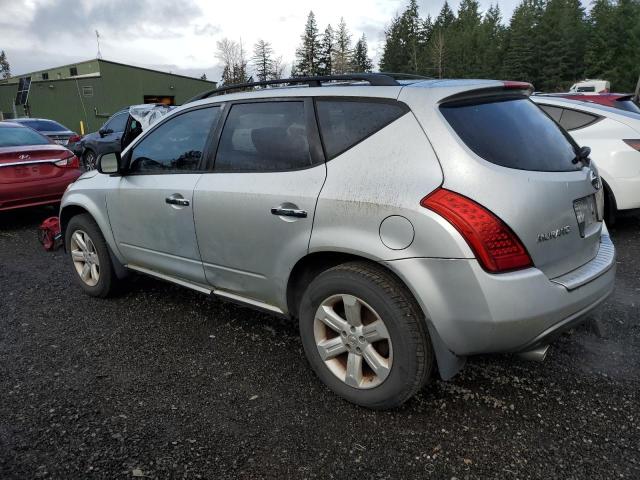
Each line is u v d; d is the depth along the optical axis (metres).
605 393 2.79
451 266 2.20
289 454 2.34
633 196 5.75
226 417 2.62
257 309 3.16
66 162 7.34
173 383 2.96
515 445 2.38
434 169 2.31
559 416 2.59
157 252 3.67
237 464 2.28
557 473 2.20
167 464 2.28
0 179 6.68
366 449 2.37
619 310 3.89
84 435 2.48
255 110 3.09
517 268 2.23
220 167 3.20
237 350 3.36
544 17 72.62
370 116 2.59
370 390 2.58
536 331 2.28
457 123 2.39
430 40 86.62
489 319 2.20
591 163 3.06
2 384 2.96
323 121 2.75
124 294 4.41
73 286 4.68
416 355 2.39
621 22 68.00
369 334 2.53
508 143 2.47
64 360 3.25
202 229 3.24
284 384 2.93
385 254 2.35
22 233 6.99
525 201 2.26
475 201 2.21
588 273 2.55
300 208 2.67
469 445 2.38
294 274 2.87
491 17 100.12
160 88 39.97
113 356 3.30
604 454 2.31
